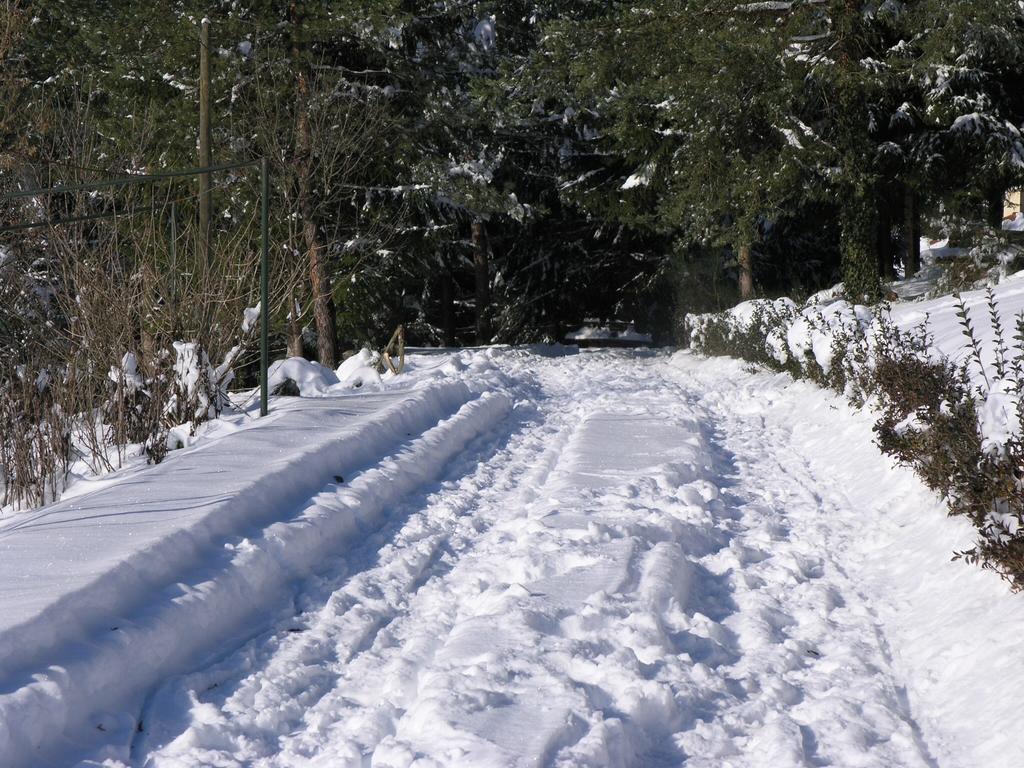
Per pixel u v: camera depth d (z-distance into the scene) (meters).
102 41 20.23
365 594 5.52
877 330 10.95
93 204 12.83
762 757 3.72
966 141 20.73
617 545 5.93
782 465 9.05
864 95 18.41
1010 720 3.78
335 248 20.78
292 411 10.16
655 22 19.23
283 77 19.44
